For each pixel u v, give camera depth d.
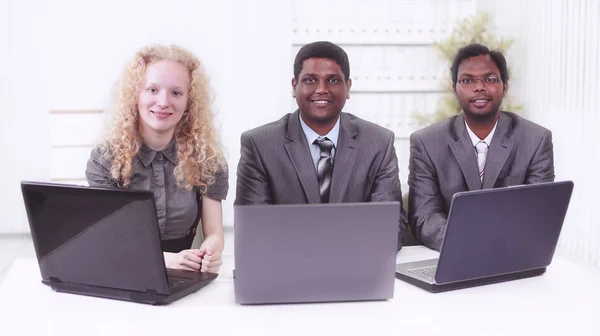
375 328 1.58
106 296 1.78
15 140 4.66
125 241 1.68
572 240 3.94
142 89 2.21
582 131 3.89
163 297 1.72
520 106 4.31
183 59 2.27
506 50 4.36
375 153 2.45
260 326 1.59
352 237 1.67
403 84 4.62
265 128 2.49
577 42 3.91
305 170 2.42
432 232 2.37
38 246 1.79
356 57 4.61
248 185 2.46
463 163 2.57
